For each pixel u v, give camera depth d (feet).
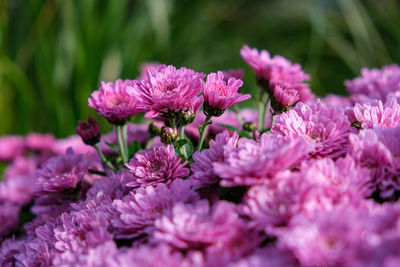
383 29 3.94
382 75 1.87
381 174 1.19
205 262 1.06
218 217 1.10
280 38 4.44
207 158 1.24
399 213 1.06
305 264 1.01
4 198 1.96
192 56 4.17
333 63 4.17
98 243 1.19
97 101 1.47
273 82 1.57
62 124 3.43
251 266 1.02
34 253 1.33
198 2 4.23
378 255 1.00
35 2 3.47
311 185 1.10
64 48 3.49
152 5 3.78
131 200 1.24
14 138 2.50
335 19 4.12
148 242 1.18
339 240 1.03
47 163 1.61
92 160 1.73
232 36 4.64
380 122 1.34
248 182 1.13
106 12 3.74
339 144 1.28
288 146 1.12
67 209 1.51
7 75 3.33
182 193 1.23
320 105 1.35
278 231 1.07
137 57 3.81
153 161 1.34
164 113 1.35
